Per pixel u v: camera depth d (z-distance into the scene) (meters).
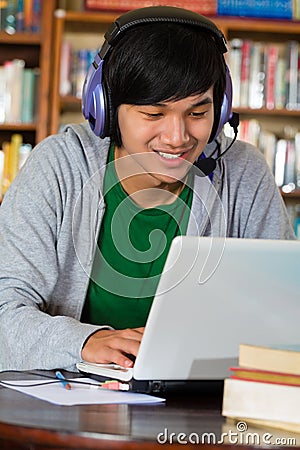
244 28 4.38
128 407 1.44
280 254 1.50
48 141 2.08
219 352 1.56
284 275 1.51
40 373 1.79
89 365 1.70
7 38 4.31
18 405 1.39
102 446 1.16
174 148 1.82
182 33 1.77
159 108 1.79
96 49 4.50
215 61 1.81
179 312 1.49
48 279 1.96
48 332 1.77
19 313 1.84
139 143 1.84
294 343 1.58
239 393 1.35
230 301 1.51
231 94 1.93
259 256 1.48
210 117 1.86
